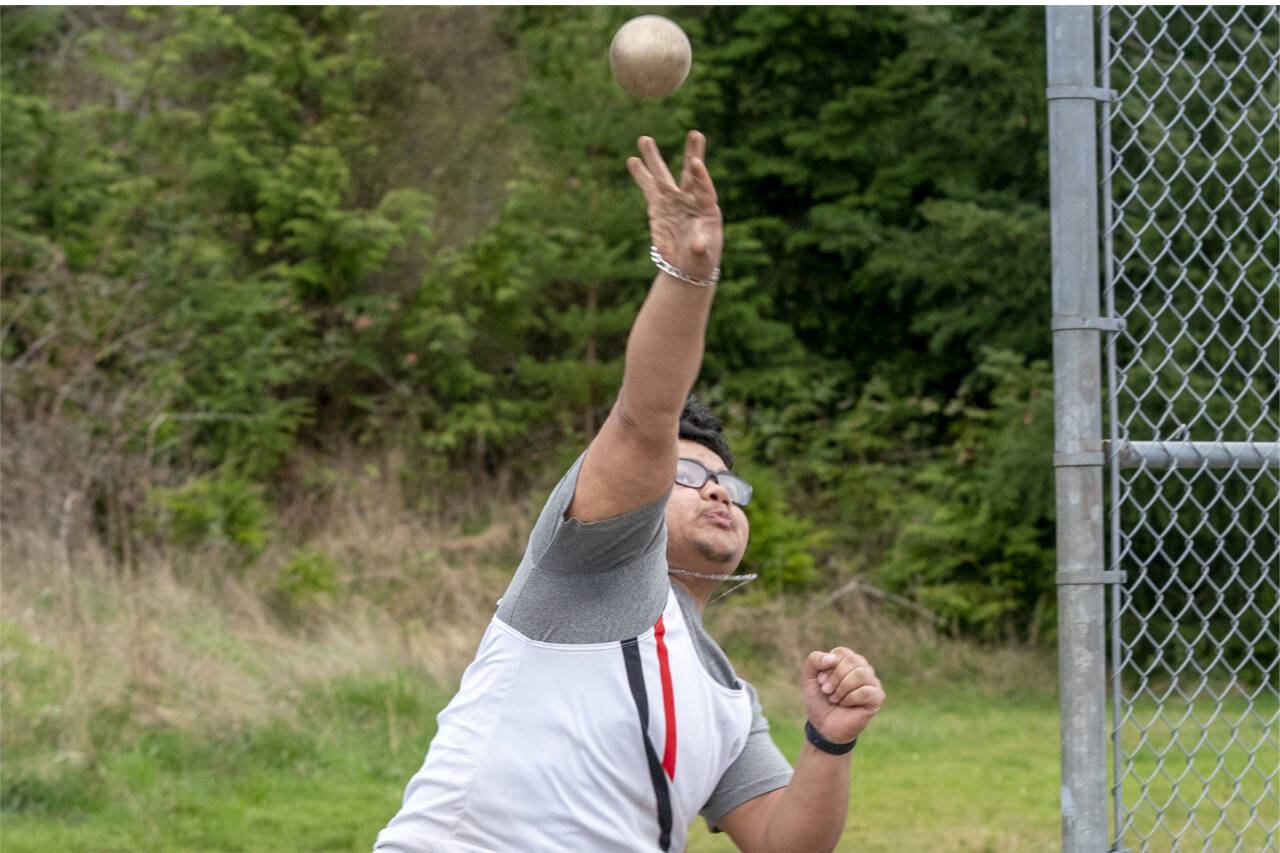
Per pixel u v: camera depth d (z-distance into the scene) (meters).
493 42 36.47
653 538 4.79
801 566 27.66
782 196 37.91
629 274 32.69
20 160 29.28
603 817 4.84
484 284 33.62
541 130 33.22
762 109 37.03
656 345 4.26
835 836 5.27
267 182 32.34
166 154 33.28
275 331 31.02
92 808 15.02
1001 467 28.84
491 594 26.77
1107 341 6.96
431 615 25.45
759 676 24.95
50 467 23.39
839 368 36.69
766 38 35.91
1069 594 6.74
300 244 32.72
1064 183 6.82
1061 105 6.85
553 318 33.12
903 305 36.59
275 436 30.30
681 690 4.91
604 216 32.78
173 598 21.52
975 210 30.98
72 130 30.69
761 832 5.32
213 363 30.47
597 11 33.62
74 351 25.78
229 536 25.45
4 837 13.83
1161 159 24.17
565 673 4.81
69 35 34.34
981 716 23.83
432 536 28.86
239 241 33.88
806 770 5.21
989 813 16.16
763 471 29.42
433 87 36.12
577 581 4.77
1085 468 6.76
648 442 4.45
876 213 35.41
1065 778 6.70
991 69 31.02
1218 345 24.52
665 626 4.94
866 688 5.07
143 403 26.25
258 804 15.56
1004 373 29.69
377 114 35.94
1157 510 24.86
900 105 35.47
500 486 33.16
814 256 37.56
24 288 27.38
